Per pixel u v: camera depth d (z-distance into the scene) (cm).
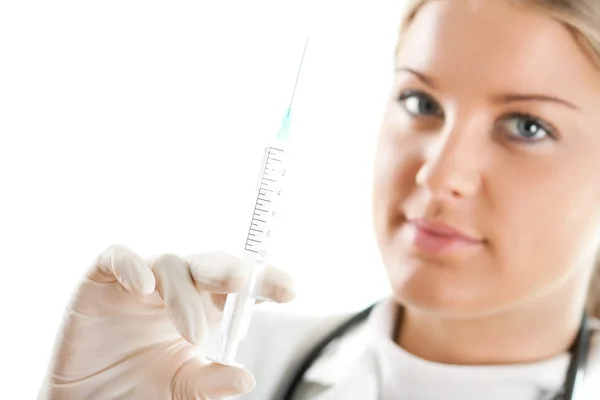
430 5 106
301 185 153
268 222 105
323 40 157
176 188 169
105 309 112
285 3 163
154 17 172
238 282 104
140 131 173
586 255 105
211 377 107
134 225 172
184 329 106
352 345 124
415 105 108
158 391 113
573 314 108
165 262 110
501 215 100
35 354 176
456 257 103
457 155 101
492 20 100
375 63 153
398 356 115
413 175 107
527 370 107
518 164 100
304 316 133
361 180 151
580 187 100
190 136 169
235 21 167
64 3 178
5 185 181
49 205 178
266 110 164
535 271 102
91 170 175
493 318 108
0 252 179
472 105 101
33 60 179
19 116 180
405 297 106
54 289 177
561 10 96
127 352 115
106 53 175
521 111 99
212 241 166
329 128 154
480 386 109
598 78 98
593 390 104
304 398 122
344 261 150
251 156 165
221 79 168
